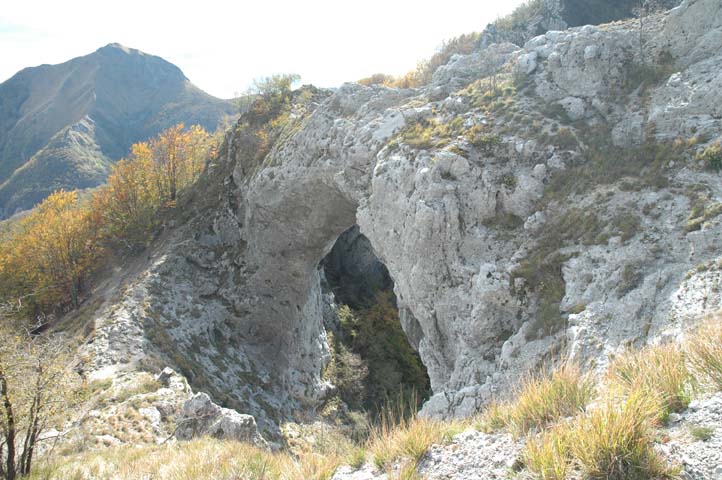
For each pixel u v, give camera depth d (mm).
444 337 25359
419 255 24859
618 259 17984
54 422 15867
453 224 24156
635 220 19078
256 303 45875
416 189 25516
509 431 8477
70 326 39688
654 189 19922
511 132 25562
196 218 49500
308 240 44688
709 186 18484
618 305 16359
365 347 60031
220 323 43656
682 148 20469
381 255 29797
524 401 8758
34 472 15078
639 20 28969
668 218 18391
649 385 7879
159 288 42094
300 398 45969
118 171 55906
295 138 40094
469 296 23062
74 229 50844
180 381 30703
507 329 21359
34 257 50031
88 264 49875
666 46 25484
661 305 15031
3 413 13922
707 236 16156
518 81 28609
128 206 53906
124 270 47969
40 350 14914
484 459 8023
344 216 41781
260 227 45250
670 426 6996
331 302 61031
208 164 55219
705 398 7254
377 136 31312
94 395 27891
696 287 14633
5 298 48406
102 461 16484
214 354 40500
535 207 23219
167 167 56188
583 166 23078
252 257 46688
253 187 43969
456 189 24609
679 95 22672
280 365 45625
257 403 39406
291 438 38594
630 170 21500
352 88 37906
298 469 10195
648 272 16844
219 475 11203
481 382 20906
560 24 50625
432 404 20922
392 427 10312
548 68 27859
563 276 19781
